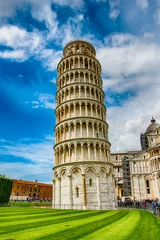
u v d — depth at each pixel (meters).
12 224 18.23
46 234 13.73
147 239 12.99
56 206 47.78
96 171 47.06
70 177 46.72
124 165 109.06
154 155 88.94
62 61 64.50
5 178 55.78
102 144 52.09
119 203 63.28
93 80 60.62
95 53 70.38
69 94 57.31
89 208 43.53
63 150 51.00
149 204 62.50
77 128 52.28
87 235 13.66
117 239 12.66
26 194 123.88
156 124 116.44
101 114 57.72
